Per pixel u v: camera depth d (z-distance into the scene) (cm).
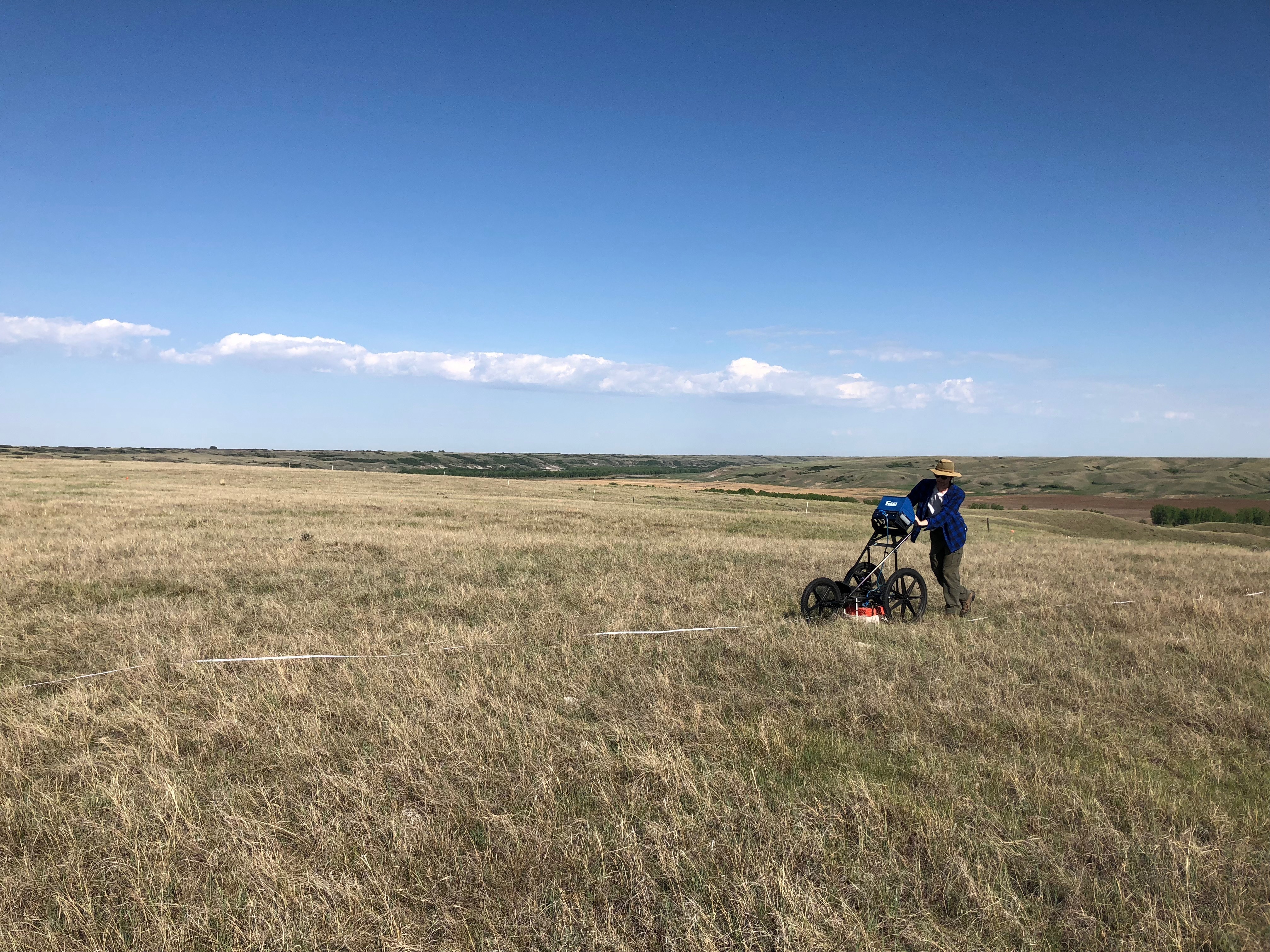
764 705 548
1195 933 288
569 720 514
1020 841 349
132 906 307
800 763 443
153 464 5938
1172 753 473
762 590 1077
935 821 361
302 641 734
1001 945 283
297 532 1756
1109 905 307
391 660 661
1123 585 1237
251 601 934
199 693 573
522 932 290
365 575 1138
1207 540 4975
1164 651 730
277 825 359
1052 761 446
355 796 392
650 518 2939
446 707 525
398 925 292
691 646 730
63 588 984
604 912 302
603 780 413
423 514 2605
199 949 284
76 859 334
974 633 803
